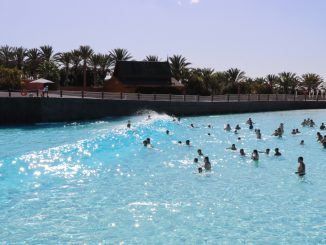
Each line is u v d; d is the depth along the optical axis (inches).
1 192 586.6
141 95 1878.7
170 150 979.3
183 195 591.5
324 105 2677.2
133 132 1219.9
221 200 568.7
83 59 3309.5
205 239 424.8
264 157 914.1
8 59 3344.0
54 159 804.0
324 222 480.4
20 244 407.8
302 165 740.7
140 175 714.8
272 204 550.9
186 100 2047.2
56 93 1850.4
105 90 2711.6
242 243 416.8
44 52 3412.9
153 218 489.1
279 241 422.0
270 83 3905.0
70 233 438.0
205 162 769.6
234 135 1291.8
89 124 1481.3
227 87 3457.2
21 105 1477.6
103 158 847.1
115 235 433.7
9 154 837.8
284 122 1752.0
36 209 516.4
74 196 576.1
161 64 2736.2
